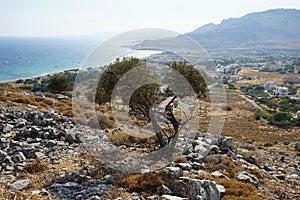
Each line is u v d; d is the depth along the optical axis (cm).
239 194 824
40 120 1391
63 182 783
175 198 706
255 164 1322
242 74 18788
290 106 10469
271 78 18450
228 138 1384
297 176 1208
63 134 1227
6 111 1552
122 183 796
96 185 769
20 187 706
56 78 4034
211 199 743
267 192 934
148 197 712
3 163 854
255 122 6806
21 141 1134
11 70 14875
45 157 980
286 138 4772
